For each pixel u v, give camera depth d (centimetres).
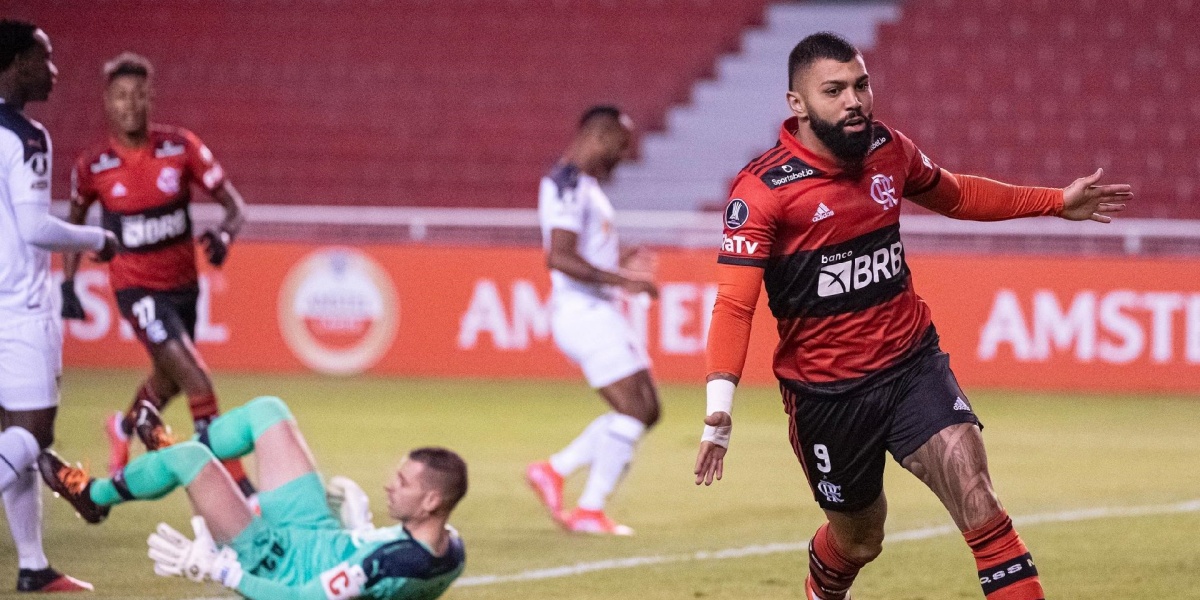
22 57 1994
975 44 7275
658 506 2998
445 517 1587
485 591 2178
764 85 7350
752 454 3747
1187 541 2588
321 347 5500
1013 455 3681
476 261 5419
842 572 1797
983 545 1560
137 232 2802
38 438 2042
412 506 1566
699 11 7719
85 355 5516
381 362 5462
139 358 5506
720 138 7094
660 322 5281
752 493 3161
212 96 7506
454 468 1577
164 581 2211
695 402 4794
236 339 5541
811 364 1642
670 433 4122
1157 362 4972
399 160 7088
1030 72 7081
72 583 2131
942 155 6731
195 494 1648
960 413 1595
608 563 2400
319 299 5500
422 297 5447
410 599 1585
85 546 2488
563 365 5372
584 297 2741
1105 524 2761
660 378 5278
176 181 2822
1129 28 7250
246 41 7775
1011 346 5075
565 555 2472
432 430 4097
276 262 5512
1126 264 4984
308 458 1725
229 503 1642
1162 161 6619
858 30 7494
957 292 5106
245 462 3347
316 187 6988
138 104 2766
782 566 2377
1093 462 3569
